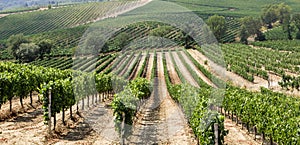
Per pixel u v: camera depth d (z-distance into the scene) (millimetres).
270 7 118250
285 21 103188
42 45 72375
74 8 110000
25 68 23516
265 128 14367
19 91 18578
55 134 14539
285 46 79375
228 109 19578
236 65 46594
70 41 88125
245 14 127688
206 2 140250
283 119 13695
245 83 37906
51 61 64938
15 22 114250
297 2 153250
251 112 15914
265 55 60875
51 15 113250
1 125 15297
